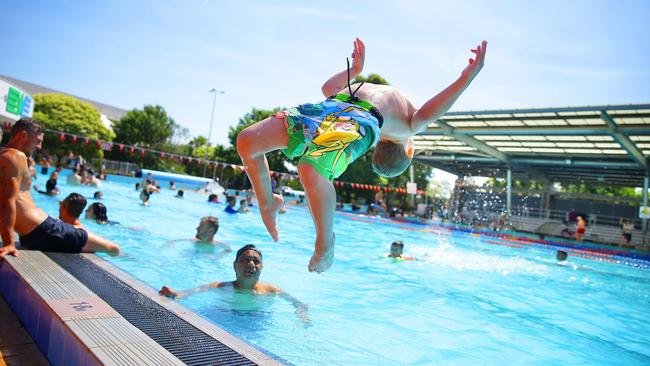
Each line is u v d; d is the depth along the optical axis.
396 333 3.49
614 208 25.23
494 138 18.34
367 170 30.25
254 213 13.54
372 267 6.76
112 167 35.91
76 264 3.52
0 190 3.48
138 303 2.64
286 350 2.83
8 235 3.50
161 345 2.00
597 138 15.88
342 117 1.71
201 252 6.12
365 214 22.20
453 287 5.82
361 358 2.83
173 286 4.18
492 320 4.27
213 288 4.09
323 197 1.62
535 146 18.80
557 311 5.04
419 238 13.05
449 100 1.86
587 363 3.29
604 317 4.97
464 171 27.77
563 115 13.91
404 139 2.11
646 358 3.54
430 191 33.81
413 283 5.77
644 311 5.54
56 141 34.25
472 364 2.97
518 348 3.46
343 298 4.52
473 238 15.35
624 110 12.27
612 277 8.79
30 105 19.09
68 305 2.38
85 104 36.75
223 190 25.03
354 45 2.14
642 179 23.55
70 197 4.77
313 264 1.66
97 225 7.30
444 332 3.68
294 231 10.32
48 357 2.23
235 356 2.00
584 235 22.22
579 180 27.80
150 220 9.10
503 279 7.04
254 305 3.80
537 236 19.98
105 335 2.00
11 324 2.65
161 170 39.62
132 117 42.03
